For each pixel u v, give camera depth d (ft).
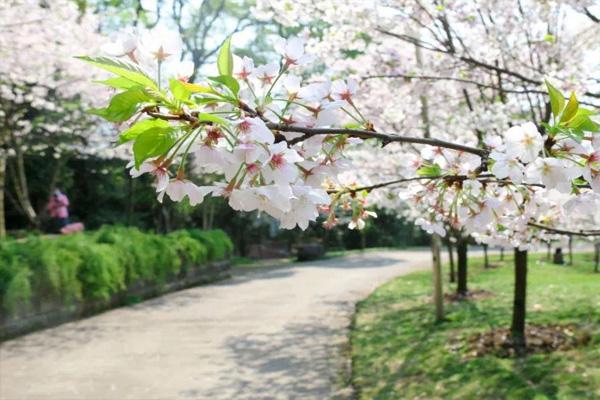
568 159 4.00
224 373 20.31
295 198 3.45
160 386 18.89
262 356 22.68
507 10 17.93
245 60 3.85
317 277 51.31
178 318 31.48
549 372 17.24
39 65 34.73
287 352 23.24
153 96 3.14
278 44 3.86
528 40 18.58
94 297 32.94
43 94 38.27
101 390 18.52
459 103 24.43
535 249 10.39
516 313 20.86
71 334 27.27
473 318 26.76
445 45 15.80
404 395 16.97
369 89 20.66
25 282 25.76
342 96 4.43
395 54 18.76
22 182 48.52
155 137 3.06
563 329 22.39
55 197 55.16
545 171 3.97
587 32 18.34
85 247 32.12
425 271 52.31
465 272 35.86
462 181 5.63
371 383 18.57
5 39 31.22
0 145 42.70
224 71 3.48
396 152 23.89
